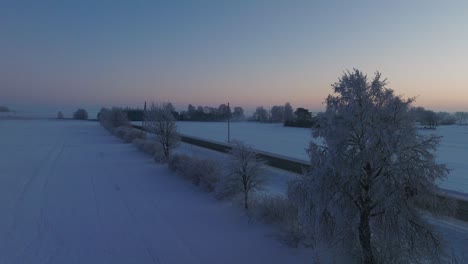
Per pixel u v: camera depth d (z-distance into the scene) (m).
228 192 20.00
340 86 10.51
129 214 19.34
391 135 9.77
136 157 44.22
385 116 10.11
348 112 10.15
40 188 26.34
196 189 25.16
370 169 10.27
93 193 24.61
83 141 69.12
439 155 44.09
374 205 10.26
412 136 9.91
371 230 10.77
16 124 154.88
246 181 19.30
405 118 10.06
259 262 12.87
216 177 23.81
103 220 18.34
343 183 10.29
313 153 11.08
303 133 98.56
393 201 9.62
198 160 27.77
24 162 40.38
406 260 10.10
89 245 14.91
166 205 21.02
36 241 15.45
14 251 14.36
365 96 10.23
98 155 46.66
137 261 13.30
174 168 32.19
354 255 10.67
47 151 51.94
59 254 14.02
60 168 35.97
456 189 24.06
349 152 10.38
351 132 10.33
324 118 10.88
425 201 10.03
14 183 28.16
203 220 17.92
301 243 13.67
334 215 10.43
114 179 29.81
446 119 168.75
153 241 15.26
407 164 9.83
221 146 57.69
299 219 12.20
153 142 48.34
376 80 10.34
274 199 17.62
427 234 9.86
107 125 105.31
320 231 10.88
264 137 82.19
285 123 144.50
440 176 9.91
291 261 12.62
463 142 63.75
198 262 13.12
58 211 20.09
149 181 28.78
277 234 14.70
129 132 67.62
